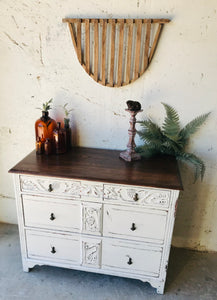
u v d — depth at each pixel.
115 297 1.67
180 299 1.67
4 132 2.00
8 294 1.67
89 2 1.60
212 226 2.01
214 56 1.61
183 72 1.67
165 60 1.66
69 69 1.77
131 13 1.59
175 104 1.74
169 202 1.46
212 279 1.82
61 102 1.86
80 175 1.50
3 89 1.88
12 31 1.73
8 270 1.84
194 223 2.02
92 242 1.65
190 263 1.95
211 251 2.08
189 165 1.86
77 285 1.75
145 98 1.76
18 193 1.62
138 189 1.47
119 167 1.61
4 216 2.26
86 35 1.64
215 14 1.53
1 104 1.93
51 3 1.63
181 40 1.60
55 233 1.68
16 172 1.54
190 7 1.53
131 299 1.66
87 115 1.86
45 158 1.72
